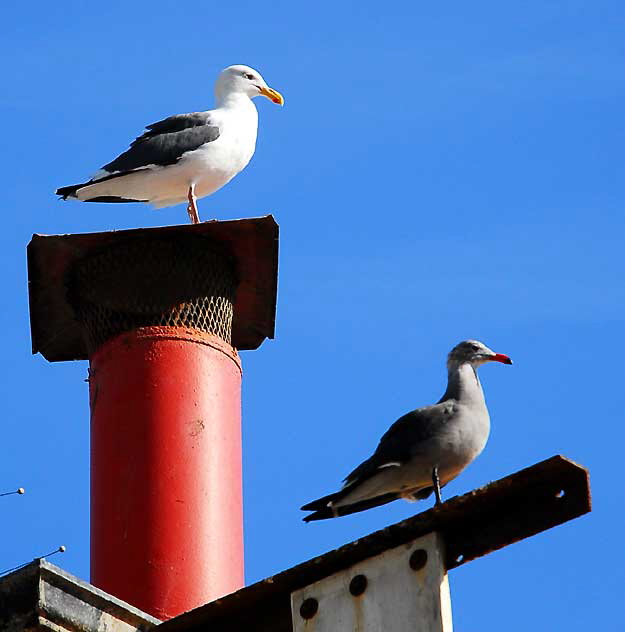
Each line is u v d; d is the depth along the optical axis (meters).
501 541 12.30
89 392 18.36
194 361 18.12
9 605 13.55
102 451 17.67
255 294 19.28
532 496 12.26
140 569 16.83
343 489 16.64
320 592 12.76
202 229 18.39
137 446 17.55
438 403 16.95
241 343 20.03
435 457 16.50
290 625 13.11
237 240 18.59
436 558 12.33
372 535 12.51
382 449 16.67
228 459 17.84
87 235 18.19
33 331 19.11
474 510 12.32
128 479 17.36
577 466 11.95
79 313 18.73
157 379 17.94
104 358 18.22
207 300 18.48
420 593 12.30
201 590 16.81
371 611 12.45
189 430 17.70
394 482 16.67
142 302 18.33
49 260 18.31
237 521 17.61
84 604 13.77
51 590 13.57
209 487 17.47
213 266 18.59
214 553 17.11
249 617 13.34
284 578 12.86
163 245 18.42
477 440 16.67
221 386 18.23
